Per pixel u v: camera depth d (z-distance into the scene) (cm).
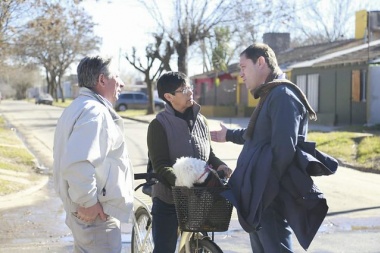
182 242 410
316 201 372
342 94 2575
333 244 662
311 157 368
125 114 3931
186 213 371
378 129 2152
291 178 373
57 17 1717
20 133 2286
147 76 3916
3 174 1105
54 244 659
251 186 371
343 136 1809
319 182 1102
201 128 441
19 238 686
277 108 371
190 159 376
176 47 2780
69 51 6194
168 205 429
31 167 1265
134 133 2261
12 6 1522
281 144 364
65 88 10212
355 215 811
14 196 927
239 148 1709
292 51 3941
